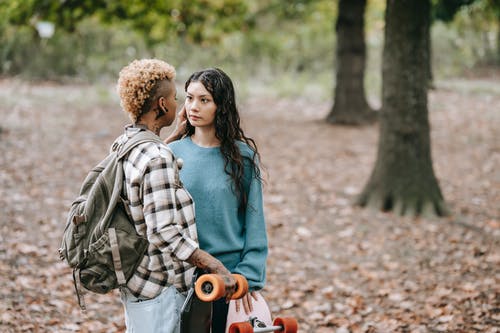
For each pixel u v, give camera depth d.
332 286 5.08
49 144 9.13
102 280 2.20
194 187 2.49
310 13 15.90
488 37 21.06
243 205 2.57
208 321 2.31
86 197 2.27
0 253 5.10
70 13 11.16
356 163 9.25
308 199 7.41
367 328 4.27
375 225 6.57
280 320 2.43
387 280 5.18
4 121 10.30
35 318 4.05
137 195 2.15
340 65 12.28
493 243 5.97
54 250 5.38
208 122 2.50
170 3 11.86
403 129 6.82
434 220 6.68
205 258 2.12
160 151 2.16
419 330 4.18
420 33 6.62
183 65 18.53
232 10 13.20
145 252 2.21
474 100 14.82
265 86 17.81
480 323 4.24
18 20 11.18
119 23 12.88
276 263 5.55
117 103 13.48
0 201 6.42
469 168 8.98
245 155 2.54
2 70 16.67
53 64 17.11
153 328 2.24
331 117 12.42
